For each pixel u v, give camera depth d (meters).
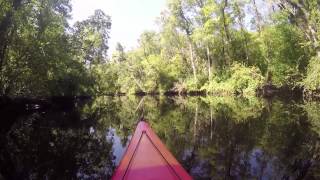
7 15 19.42
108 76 46.78
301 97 30.62
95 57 41.50
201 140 11.93
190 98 39.06
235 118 17.59
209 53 45.50
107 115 21.75
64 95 30.83
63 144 11.79
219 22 40.75
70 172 8.30
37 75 23.09
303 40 29.67
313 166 8.22
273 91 35.59
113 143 12.08
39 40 21.80
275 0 25.39
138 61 62.16
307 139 11.39
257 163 8.58
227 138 12.11
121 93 65.69
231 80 39.09
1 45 19.91
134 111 24.69
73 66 31.23
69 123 17.25
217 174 7.67
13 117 19.22
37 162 9.28
